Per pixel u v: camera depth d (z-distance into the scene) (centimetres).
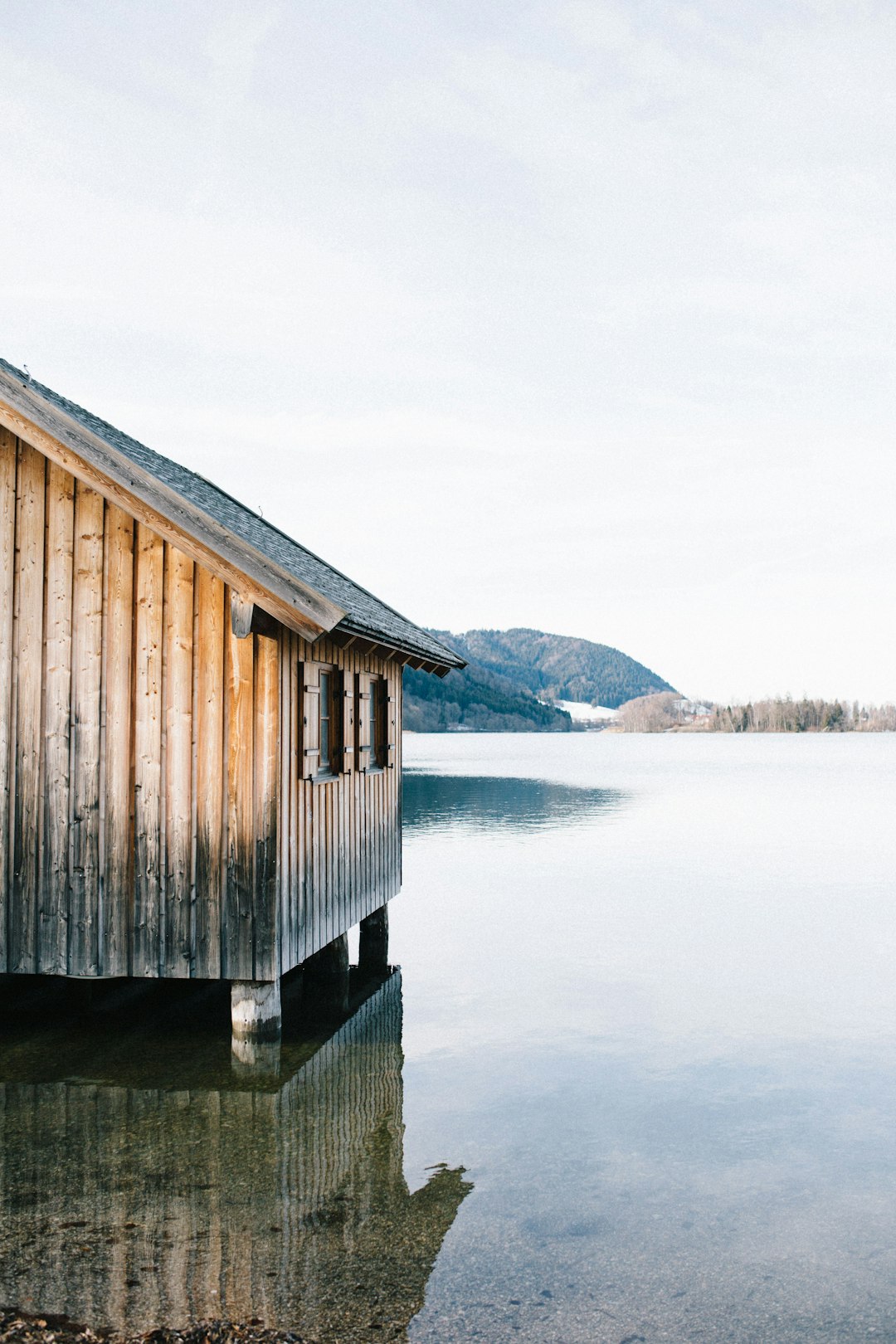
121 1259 542
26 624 868
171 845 844
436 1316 494
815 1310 512
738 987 1253
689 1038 1036
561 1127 780
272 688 834
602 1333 484
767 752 11844
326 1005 1162
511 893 1983
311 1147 720
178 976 842
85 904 854
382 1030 1052
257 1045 880
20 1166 673
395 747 1373
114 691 853
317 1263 543
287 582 778
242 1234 575
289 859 874
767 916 1739
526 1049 995
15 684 867
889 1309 515
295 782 893
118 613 853
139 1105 803
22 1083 853
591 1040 1025
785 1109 827
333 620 777
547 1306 508
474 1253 564
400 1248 566
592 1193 655
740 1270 554
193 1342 463
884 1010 1152
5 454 875
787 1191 666
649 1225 610
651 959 1409
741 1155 728
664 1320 499
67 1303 494
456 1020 1100
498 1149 730
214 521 790
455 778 6209
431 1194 644
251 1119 775
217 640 839
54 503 865
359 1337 471
